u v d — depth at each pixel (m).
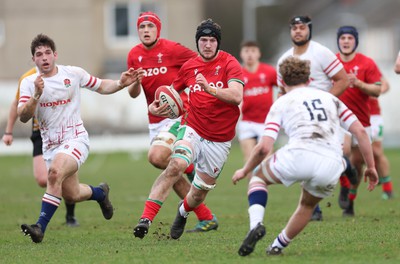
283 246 25.08
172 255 26.05
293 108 24.27
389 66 97.94
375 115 46.31
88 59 140.62
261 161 24.59
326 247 26.97
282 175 23.92
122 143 96.94
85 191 32.66
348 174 37.50
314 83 35.28
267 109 50.75
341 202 38.50
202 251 26.73
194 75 30.20
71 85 30.72
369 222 35.09
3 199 51.91
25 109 29.50
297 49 35.44
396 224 33.84
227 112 29.92
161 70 33.72
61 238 32.91
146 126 97.44
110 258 25.84
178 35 144.12
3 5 139.12
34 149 38.06
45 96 30.42
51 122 30.78
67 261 25.56
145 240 30.89
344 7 176.75
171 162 29.17
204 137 29.98
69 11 139.62
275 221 37.09
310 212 24.59
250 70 50.91
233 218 39.19
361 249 26.38
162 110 30.09
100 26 143.88
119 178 65.94
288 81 24.86
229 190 55.56
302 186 24.27
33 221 40.34
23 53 139.75
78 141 30.86
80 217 41.59
